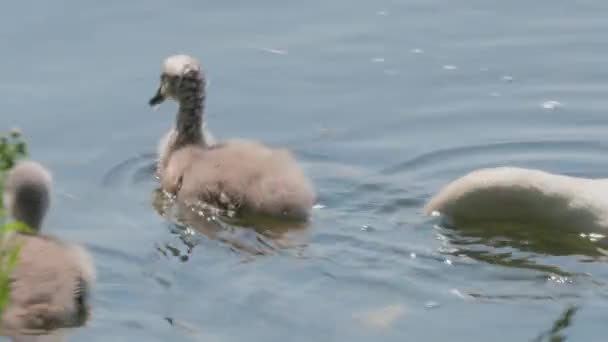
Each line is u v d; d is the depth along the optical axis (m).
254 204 12.92
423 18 17.56
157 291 11.31
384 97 15.81
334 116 15.40
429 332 10.61
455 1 17.98
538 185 12.18
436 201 12.70
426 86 16.02
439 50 16.81
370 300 11.14
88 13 17.23
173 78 14.34
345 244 12.26
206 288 11.38
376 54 16.70
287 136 14.98
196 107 14.29
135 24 17.14
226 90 15.98
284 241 12.38
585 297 11.09
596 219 12.05
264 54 16.66
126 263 11.94
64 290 10.63
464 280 11.46
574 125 15.06
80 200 13.46
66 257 10.95
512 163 14.28
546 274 11.52
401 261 11.84
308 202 12.84
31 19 17.00
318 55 16.66
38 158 14.31
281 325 10.72
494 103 15.62
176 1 17.73
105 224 12.89
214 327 10.70
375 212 13.02
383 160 14.36
